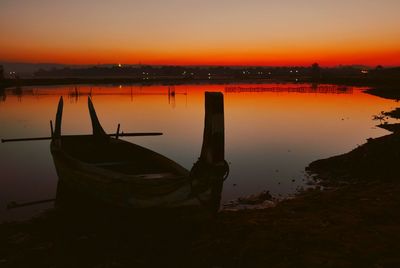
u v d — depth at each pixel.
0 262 8.06
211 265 7.49
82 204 12.27
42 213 11.75
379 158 16.55
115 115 45.53
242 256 7.63
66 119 40.88
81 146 15.91
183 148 23.72
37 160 20.09
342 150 22.94
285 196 13.53
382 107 55.12
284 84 166.38
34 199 13.34
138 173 12.34
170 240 9.06
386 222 8.88
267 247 7.84
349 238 7.92
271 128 32.97
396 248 7.25
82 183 11.63
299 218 9.75
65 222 10.76
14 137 28.06
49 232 10.01
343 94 90.50
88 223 10.64
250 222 9.62
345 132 30.59
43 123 36.84
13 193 14.09
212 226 9.63
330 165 17.66
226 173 8.95
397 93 87.44
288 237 8.27
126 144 14.30
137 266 7.74
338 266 6.71
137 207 9.69
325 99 73.88
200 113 48.06
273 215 10.28
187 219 9.47
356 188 12.60
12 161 19.81
